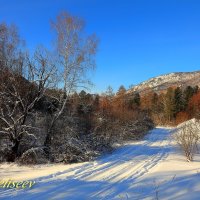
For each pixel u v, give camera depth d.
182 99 76.19
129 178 13.15
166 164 16.70
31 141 18.69
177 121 67.69
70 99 19.48
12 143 18.00
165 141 29.09
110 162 17.05
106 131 22.69
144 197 10.24
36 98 18.05
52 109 19.56
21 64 18.33
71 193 10.38
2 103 17.98
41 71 18.11
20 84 18.16
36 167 16.12
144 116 49.00
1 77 18.14
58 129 19.17
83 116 22.64
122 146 24.02
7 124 18.31
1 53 18.53
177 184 11.84
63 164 16.95
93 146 19.55
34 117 19.06
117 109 40.22
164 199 10.03
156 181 12.54
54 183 11.59
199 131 26.78
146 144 26.36
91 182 12.08
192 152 19.80
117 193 10.68
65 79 18.66
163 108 79.44
